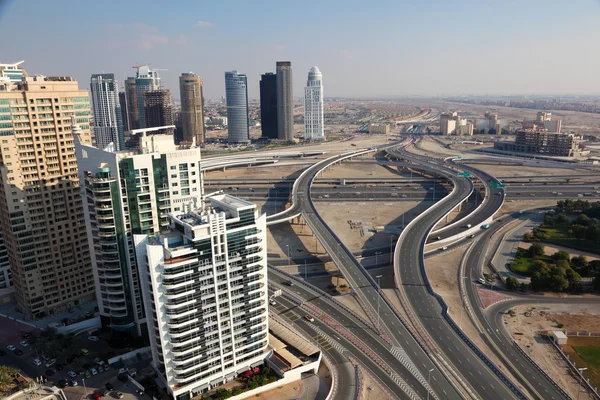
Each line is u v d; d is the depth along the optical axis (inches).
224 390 7440.9
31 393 7682.1
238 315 7623.0
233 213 7342.5
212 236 6983.3
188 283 6914.4
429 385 7819.9
